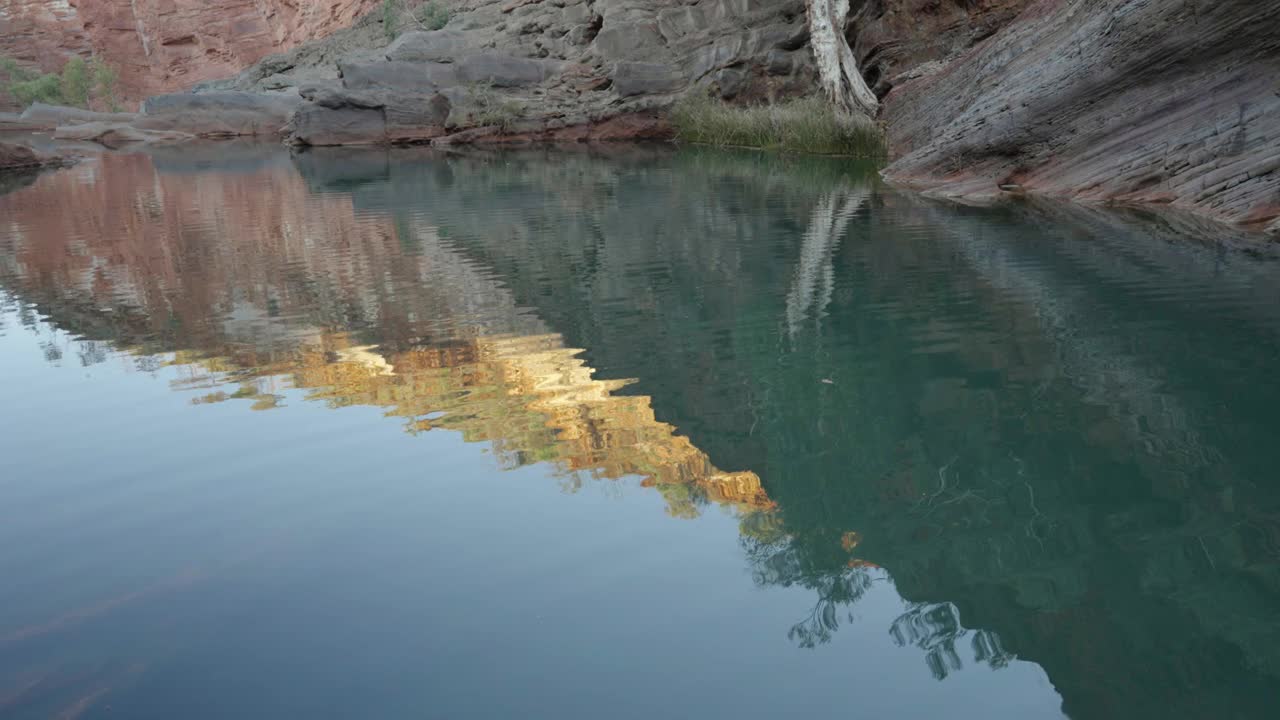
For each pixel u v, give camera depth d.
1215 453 3.31
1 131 35.88
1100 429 3.58
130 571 2.79
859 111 17.25
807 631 2.32
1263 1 8.16
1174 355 4.39
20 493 3.42
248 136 32.53
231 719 2.04
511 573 2.67
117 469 3.61
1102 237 7.44
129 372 4.91
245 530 3.03
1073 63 9.93
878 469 3.33
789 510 3.03
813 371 4.47
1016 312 5.29
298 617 2.48
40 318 6.23
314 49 41.06
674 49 25.77
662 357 4.79
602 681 2.14
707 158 17.67
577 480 3.30
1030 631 2.30
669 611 2.44
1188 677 2.07
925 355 4.62
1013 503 3.00
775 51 22.61
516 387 4.40
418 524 3.01
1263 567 2.56
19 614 2.56
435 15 36.19
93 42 56.22
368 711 2.06
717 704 2.05
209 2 54.06
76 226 10.84
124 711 2.08
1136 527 2.81
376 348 5.17
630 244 8.34
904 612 2.41
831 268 6.79
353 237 9.45
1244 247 6.74
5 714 2.08
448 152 22.78
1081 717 1.97
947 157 11.55
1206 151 8.52
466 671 2.20
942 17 16.88
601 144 23.14
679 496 3.16
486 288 6.67
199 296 6.75
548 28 30.70
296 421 4.05
